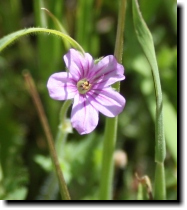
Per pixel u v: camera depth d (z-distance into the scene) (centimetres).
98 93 35
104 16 48
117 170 44
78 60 35
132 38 45
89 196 42
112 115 35
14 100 46
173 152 42
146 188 38
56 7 44
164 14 47
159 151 37
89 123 35
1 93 46
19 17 47
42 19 43
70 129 39
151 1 45
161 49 46
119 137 45
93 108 35
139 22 36
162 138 36
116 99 35
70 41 36
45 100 45
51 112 45
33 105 46
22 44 47
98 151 42
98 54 47
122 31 36
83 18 44
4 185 41
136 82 46
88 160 42
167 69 45
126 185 44
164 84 45
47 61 44
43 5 43
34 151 45
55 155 36
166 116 43
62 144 40
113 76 36
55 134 45
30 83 38
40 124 46
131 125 45
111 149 38
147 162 45
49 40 44
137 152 45
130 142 45
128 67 45
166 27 47
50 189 41
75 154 42
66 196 36
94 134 43
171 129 42
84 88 35
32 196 44
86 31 45
